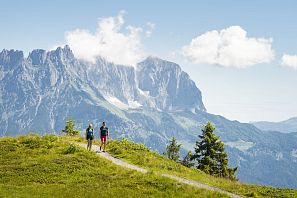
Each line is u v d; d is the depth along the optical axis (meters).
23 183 31.20
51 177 33.03
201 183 36.59
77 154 40.00
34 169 34.66
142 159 43.09
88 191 29.05
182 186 31.98
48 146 43.78
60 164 36.16
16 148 42.81
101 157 40.44
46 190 28.92
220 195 31.06
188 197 29.62
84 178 33.00
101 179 32.97
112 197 27.92
